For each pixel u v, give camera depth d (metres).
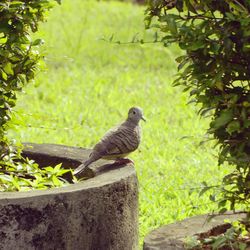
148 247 8.86
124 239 9.76
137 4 43.00
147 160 17.31
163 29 8.94
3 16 10.22
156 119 21.08
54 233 8.94
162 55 29.23
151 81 25.72
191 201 14.51
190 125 20.30
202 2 8.75
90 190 9.16
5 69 10.34
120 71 27.31
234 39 8.78
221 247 9.05
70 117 21.09
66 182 10.87
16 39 10.27
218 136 8.94
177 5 9.06
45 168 10.58
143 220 13.85
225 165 16.83
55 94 23.61
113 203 9.49
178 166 17.00
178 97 23.48
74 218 9.05
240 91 8.92
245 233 9.34
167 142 19.00
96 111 21.91
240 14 8.38
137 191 10.16
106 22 35.03
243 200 8.98
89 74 26.42
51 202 8.88
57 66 27.66
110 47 30.36
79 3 39.16
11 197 8.77
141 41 9.48
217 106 8.98
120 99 23.30
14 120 10.80
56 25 34.06
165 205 14.55
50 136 19.08
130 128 11.16
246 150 8.91
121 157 11.08
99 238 9.34
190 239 8.96
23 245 8.82
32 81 10.80
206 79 8.83
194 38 8.58
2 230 8.74
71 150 11.65
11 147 10.85
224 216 9.77
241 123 8.59
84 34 32.53
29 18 10.30
